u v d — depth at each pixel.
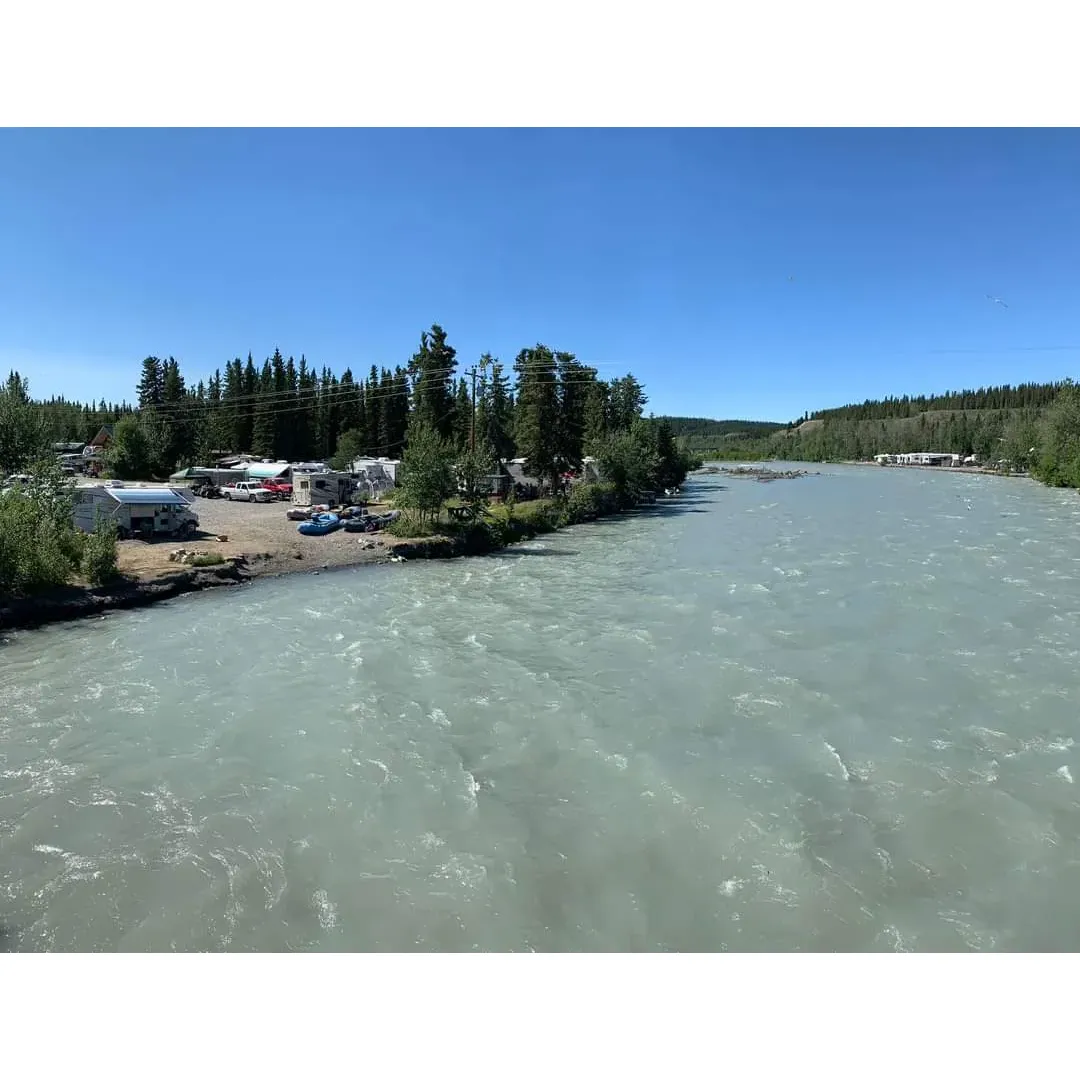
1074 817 12.43
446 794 13.30
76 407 132.00
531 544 45.50
